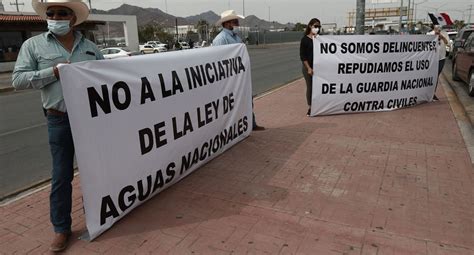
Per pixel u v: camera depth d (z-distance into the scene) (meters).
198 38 63.22
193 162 4.46
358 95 7.45
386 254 2.92
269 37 70.31
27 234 3.31
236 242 3.12
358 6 11.68
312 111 7.35
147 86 3.54
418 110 7.73
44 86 2.89
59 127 2.99
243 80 5.64
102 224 3.23
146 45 46.75
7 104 11.38
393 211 3.57
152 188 3.77
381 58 7.37
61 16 2.87
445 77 14.02
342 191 4.01
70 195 3.15
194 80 4.30
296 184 4.21
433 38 7.98
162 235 3.24
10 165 5.44
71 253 3.02
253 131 6.36
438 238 3.12
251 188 4.12
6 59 27.33
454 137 5.85
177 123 4.02
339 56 7.15
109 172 3.21
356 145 5.52
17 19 27.73
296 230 3.28
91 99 2.98
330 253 2.95
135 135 3.45
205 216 3.54
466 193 3.91
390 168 4.62
